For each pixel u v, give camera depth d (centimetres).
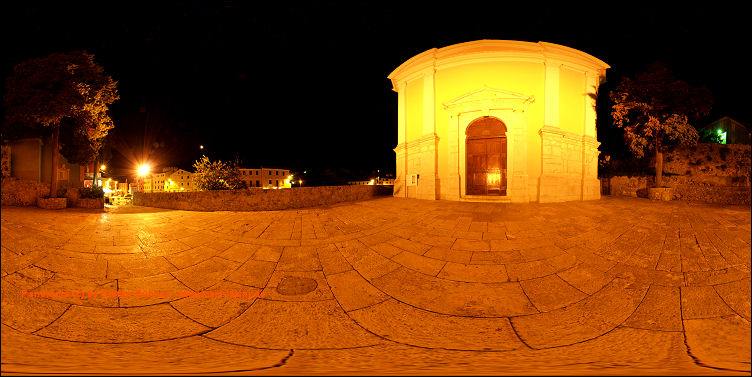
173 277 586
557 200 1368
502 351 367
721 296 470
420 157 1594
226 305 491
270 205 1302
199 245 750
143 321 441
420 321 450
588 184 1505
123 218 1023
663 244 665
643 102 1479
